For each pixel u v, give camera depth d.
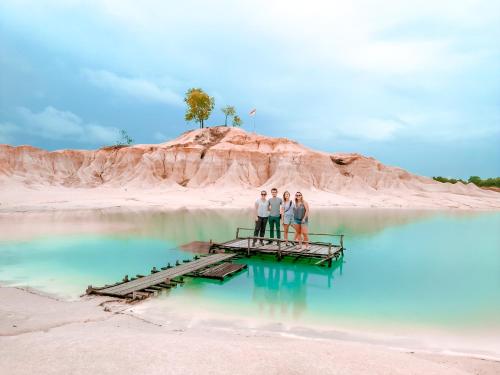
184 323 7.69
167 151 64.56
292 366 5.15
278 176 59.78
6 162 57.28
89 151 67.62
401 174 69.31
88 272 12.29
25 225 23.66
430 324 8.09
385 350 6.48
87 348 5.49
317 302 9.55
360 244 19.50
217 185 57.34
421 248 18.36
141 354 5.32
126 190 53.78
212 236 20.59
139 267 13.09
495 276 12.67
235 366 5.06
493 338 7.33
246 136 79.69
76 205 37.06
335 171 63.91
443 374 5.21
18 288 10.12
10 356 5.20
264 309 8.86
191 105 89.81
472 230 25.61
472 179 115.69
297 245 15.66
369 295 10.30
